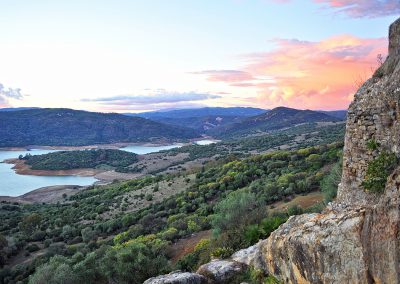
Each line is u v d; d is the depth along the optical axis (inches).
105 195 3759.8
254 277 539.2
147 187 3654.0
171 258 1425.9
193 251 1229.7
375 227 291.4
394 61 371.6
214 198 2546.8
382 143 357.7
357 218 317.7
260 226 888.3
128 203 3166.8
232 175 2881.4
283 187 1975.9
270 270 504.4
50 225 2903.5
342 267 322.0
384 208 284.0
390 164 338.6
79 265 1298.0
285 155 3134.8
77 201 3823.8
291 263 412.5
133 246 1333.7
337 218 345.1
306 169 2432.3
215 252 765.3
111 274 1222.3
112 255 1273.4
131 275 1133.1
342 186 411.8
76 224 2827.3
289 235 419.5
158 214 2495.1
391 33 389.4
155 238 1792.6
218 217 1190.3
